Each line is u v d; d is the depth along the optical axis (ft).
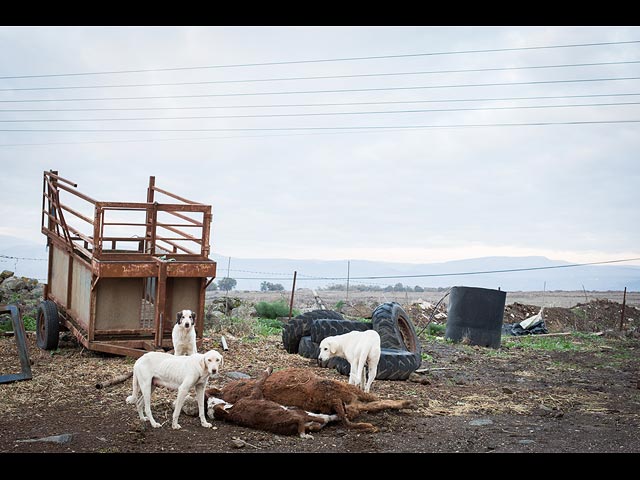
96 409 28.43
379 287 242.37
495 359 54.75
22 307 54.19
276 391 28.43
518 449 25.20
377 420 28.84
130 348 39.14
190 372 25.34
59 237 44.86
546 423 30.32
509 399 36.01
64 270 45.14
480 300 63.10
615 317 96.68
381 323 44.47
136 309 40.96
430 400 34.22
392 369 39.19
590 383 44.16
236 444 23.82
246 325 57.11
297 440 25.27
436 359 52.49
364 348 33.60
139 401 26.30
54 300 46.96
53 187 45.21
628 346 67.87
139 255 41.11
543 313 92.99
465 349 59.62
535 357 57.57
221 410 27.25
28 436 24.22
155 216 41.63
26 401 29.60
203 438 24.80
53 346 42.29
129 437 24.32
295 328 46.91
